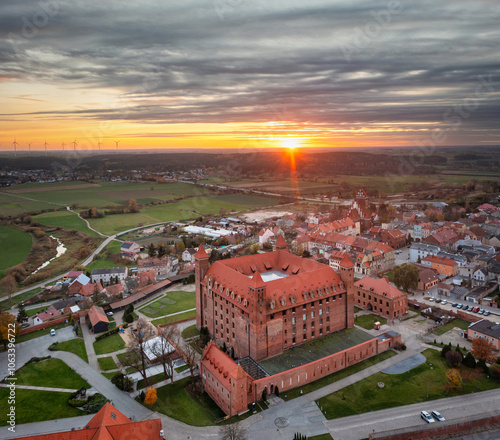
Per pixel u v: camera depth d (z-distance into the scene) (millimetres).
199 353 122312
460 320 141750
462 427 88000
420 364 113188
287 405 95938
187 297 173625
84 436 67188
